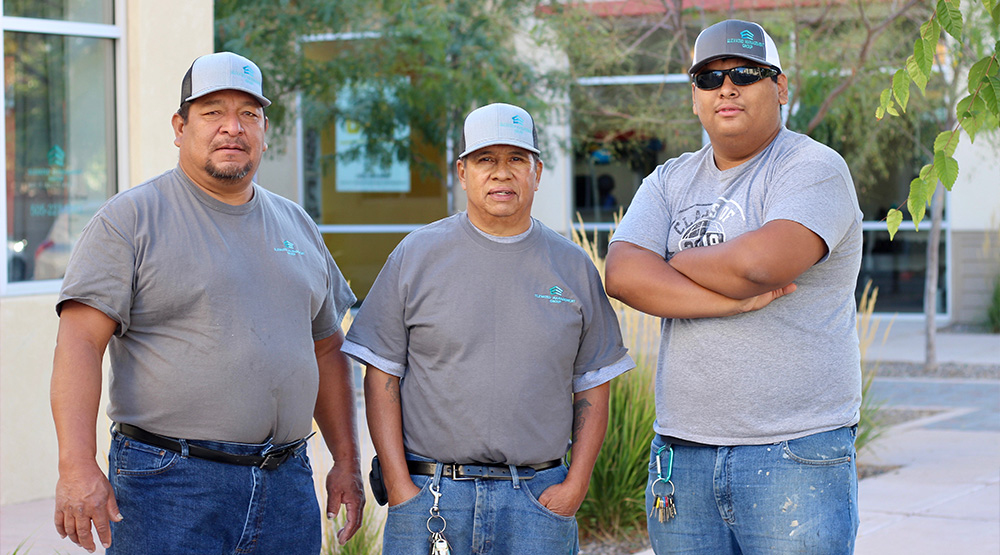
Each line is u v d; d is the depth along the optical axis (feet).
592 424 9.71
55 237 19.15
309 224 10.12
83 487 8.08
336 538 13.19
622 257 9.38
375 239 46.52
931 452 21.90
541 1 31.27
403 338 9.44
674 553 9.27
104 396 18.57
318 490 13.28
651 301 9.07
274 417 9.07
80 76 19.29
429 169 39.45
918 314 46.34
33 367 18.22
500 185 9.13
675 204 9.52
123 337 8.86
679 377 9.08
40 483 18.37
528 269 9.34
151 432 8.77
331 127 45.16
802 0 26.91
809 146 8.86
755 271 8.41
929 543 15.44
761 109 8.80
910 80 9.25
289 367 9.14
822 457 8.59
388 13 29.60
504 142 9.00
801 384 8.66
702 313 8.79
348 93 35.09
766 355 8.69
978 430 24.23
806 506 8.55
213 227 9.00
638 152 45.24
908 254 46.19
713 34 8.79
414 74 32.30
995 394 29.32
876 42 27.09
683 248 9.25
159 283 8.66
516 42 35.40
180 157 9.19
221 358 8.76
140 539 8.69
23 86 18.51
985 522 16.46
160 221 8.81
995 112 8.86
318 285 9.70
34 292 18.75
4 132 18.24
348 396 10.54
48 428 18.45
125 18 19.58
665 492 9.25
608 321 9.79
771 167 8.94
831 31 27.35
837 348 8.77
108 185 19.77
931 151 35.94
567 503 9.36
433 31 29.19
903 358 36.11
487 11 31.86
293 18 28.50
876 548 15.28
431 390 9.23
